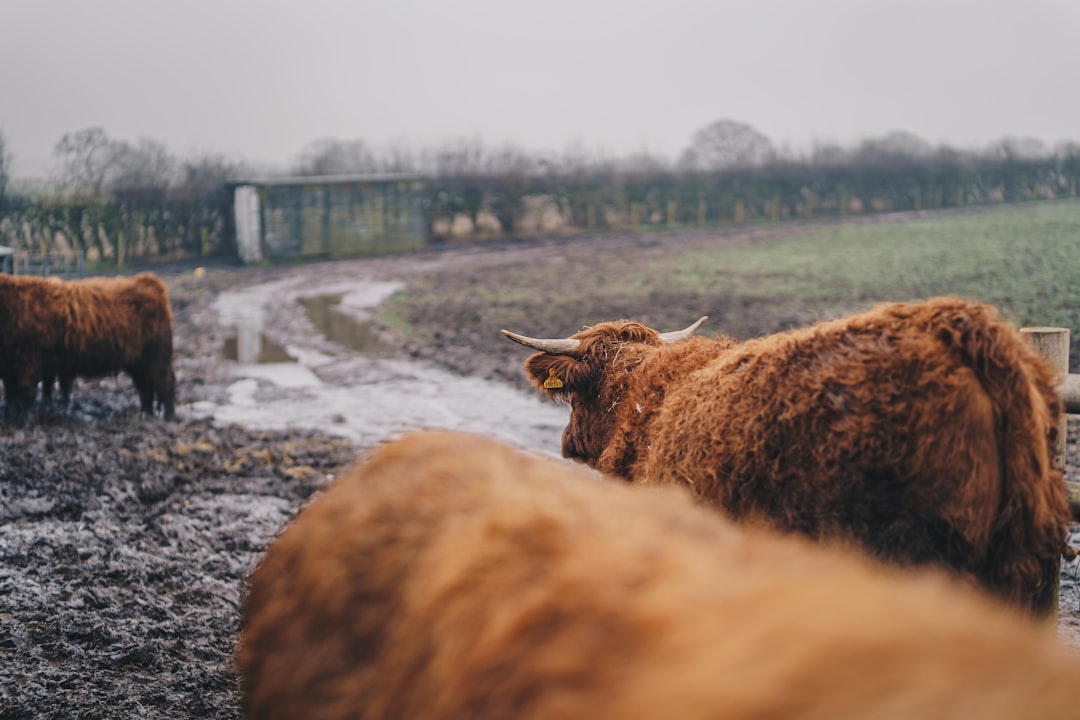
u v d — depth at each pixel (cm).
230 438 1191
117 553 752
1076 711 83
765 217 5366
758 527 370
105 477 976
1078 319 1769
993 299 2081
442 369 1731
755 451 374
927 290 2308
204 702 507
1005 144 6519
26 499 896
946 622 101
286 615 205
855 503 349
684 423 425
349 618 186
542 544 156
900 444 337
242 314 2630
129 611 632
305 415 1402
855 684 94
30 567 719
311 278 3431
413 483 203
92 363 1316
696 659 111
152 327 1349
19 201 3934
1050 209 5091
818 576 123
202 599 664
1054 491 338
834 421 351
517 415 1352
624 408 522
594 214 5056
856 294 2327
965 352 332
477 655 143
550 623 136
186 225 4134
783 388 368
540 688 128
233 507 888
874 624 102
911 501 337
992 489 328
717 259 3384
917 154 6347
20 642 577
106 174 4572
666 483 425
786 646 103
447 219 4750
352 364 1831
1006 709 84
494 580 153
